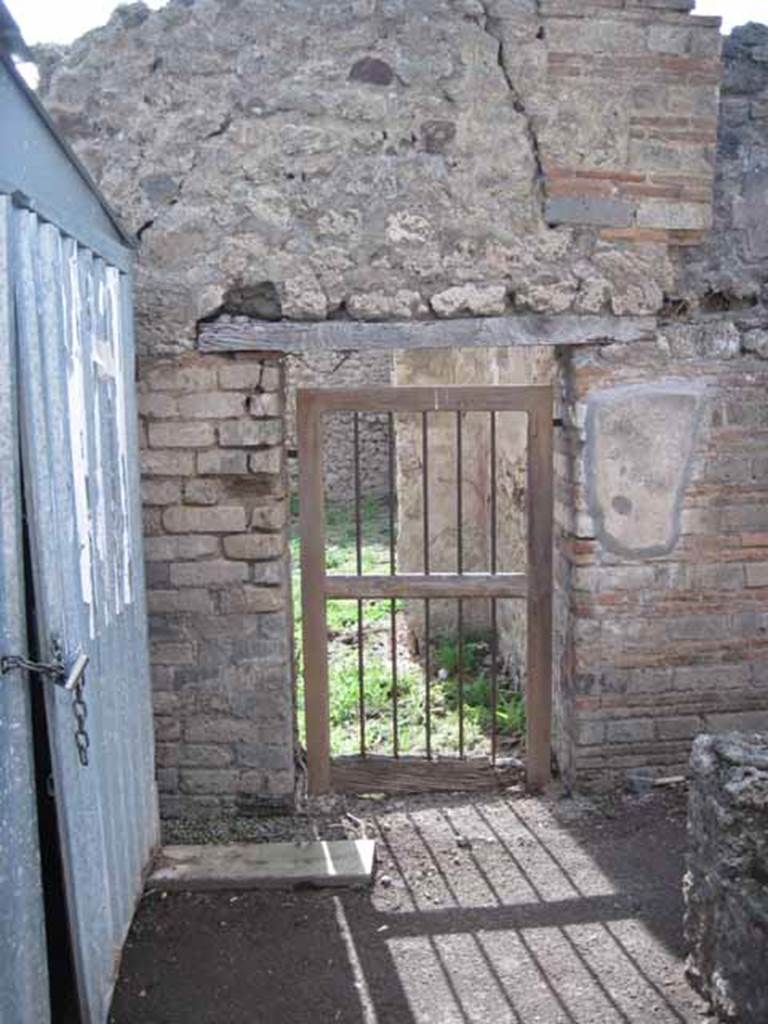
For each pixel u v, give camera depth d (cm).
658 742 448
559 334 420
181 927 351
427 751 464
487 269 414
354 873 378
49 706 241
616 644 441
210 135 402
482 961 329
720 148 428
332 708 596
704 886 300
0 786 219
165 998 312
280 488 423
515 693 611
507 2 400
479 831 423
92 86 401
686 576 440
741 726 452
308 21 398
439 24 400
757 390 434
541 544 447
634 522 434
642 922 349
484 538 696
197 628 425
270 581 422
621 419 428
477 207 411
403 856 402
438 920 354
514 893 371
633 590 438
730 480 436
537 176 412
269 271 408
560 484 457
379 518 1355
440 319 416
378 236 410
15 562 225
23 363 232
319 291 409
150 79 400
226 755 432
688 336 428
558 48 404
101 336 316
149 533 420
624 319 423
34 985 232
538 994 311
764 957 264
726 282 431
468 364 698
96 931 278
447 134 407
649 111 411
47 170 259
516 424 591
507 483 621
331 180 406
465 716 582
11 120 230
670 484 433
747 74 427
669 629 442
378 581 448
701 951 304
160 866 384
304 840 410
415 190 409
